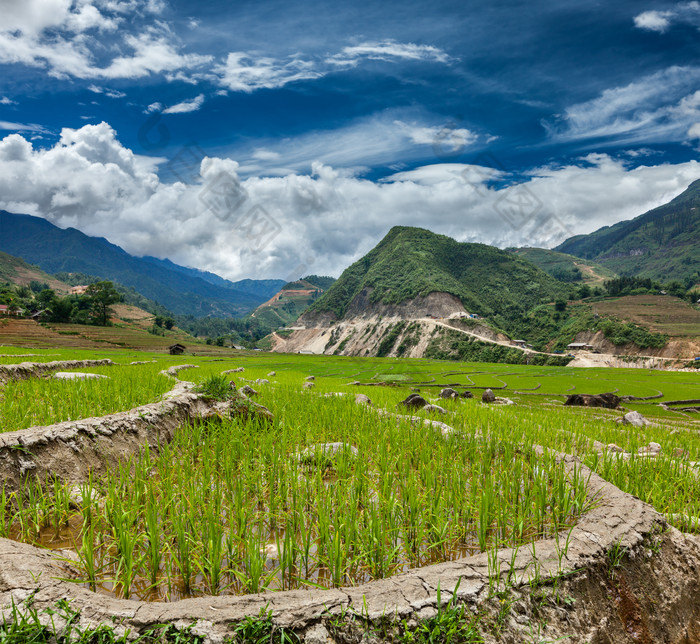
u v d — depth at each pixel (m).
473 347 169.62
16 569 3.98
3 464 6.14
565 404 44.34
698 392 59.69
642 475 7.98
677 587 5.43
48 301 148.88
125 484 6.46
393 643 3.65
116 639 3.32
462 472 7.29
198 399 11.81
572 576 4.64
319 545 5.00
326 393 21.42
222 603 3.78
